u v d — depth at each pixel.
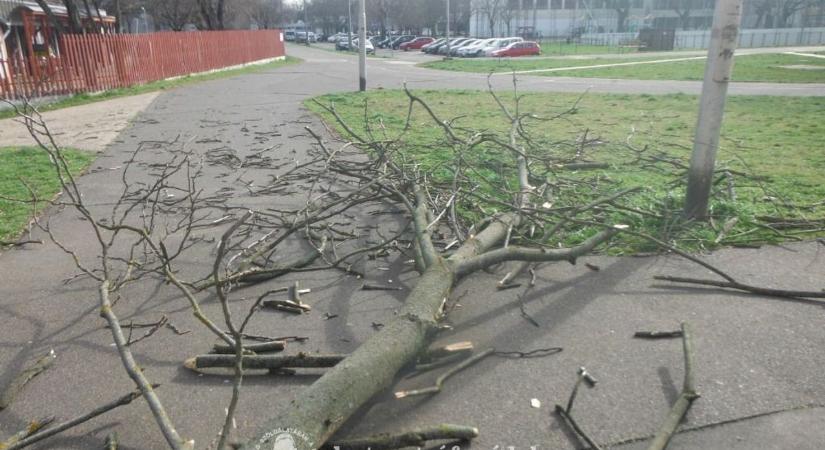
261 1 73.06
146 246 5.68
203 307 4.41
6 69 17.39
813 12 74.31
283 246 5.62
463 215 5.89
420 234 4.53
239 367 2.82
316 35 103.75
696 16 79.56
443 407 3.19
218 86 23.39
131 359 3.17
